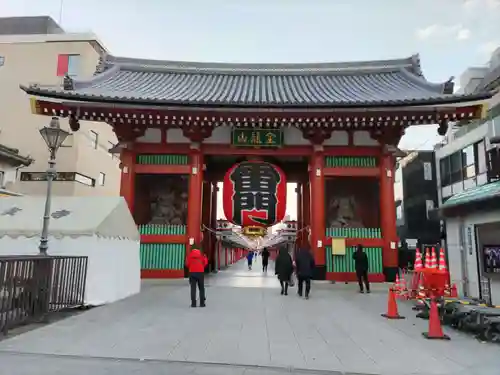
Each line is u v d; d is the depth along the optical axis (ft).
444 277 34.81
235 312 34.88
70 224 36.81
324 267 58.13
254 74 83.15
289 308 37.58
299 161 71.61
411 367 20.52
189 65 82.38
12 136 104.22
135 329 27.73
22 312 27.40
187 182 66.28
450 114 55.57
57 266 31.45
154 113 56.90
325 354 22.62
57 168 101.04
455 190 121.80
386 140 60.44
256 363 20.67
